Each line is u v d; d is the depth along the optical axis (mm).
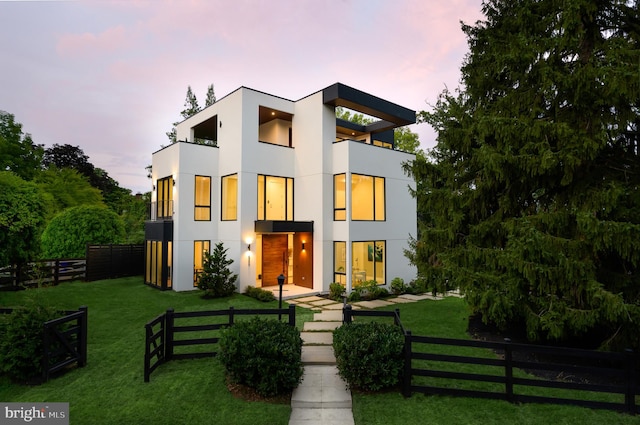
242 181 13031
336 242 13438
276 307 10750
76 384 5242
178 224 13203
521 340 7344
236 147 13312
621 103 5184
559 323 5402
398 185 15016
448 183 8109
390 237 14523
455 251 7258
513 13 7090
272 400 4766
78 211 17344
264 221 12789
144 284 14344
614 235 4887
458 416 4359
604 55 5836
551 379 5496
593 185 5738
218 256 12164
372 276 13781
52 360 5543
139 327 8383
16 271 12312
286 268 14797
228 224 13516
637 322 4809
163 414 4348
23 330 5359
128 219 28859
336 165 13531
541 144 5746
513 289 5902
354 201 13320
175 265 13172
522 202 7008
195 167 13750
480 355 6555
